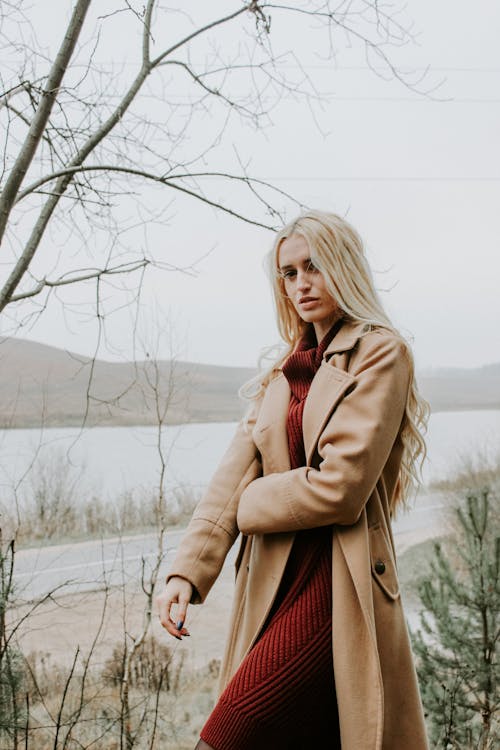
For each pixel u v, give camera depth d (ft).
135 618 20.71
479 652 13.03
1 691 9.71
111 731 12.10
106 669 15.42
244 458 5.40
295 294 5.13
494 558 13.85
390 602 4.68
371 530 4.81
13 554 9.56
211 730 4.33
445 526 41.39
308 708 4.35
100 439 102.47
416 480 5.29
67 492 31.94
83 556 27.14
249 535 5.16
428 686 12.12
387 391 4.65
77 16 8.00
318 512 4.44
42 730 11.93
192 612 28.81
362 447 4.44
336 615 4.47
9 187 8.25
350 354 4.95
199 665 21.29
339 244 4.96
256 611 4.82
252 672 4.39
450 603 14.19
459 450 58.08
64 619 20.15
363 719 4.25
